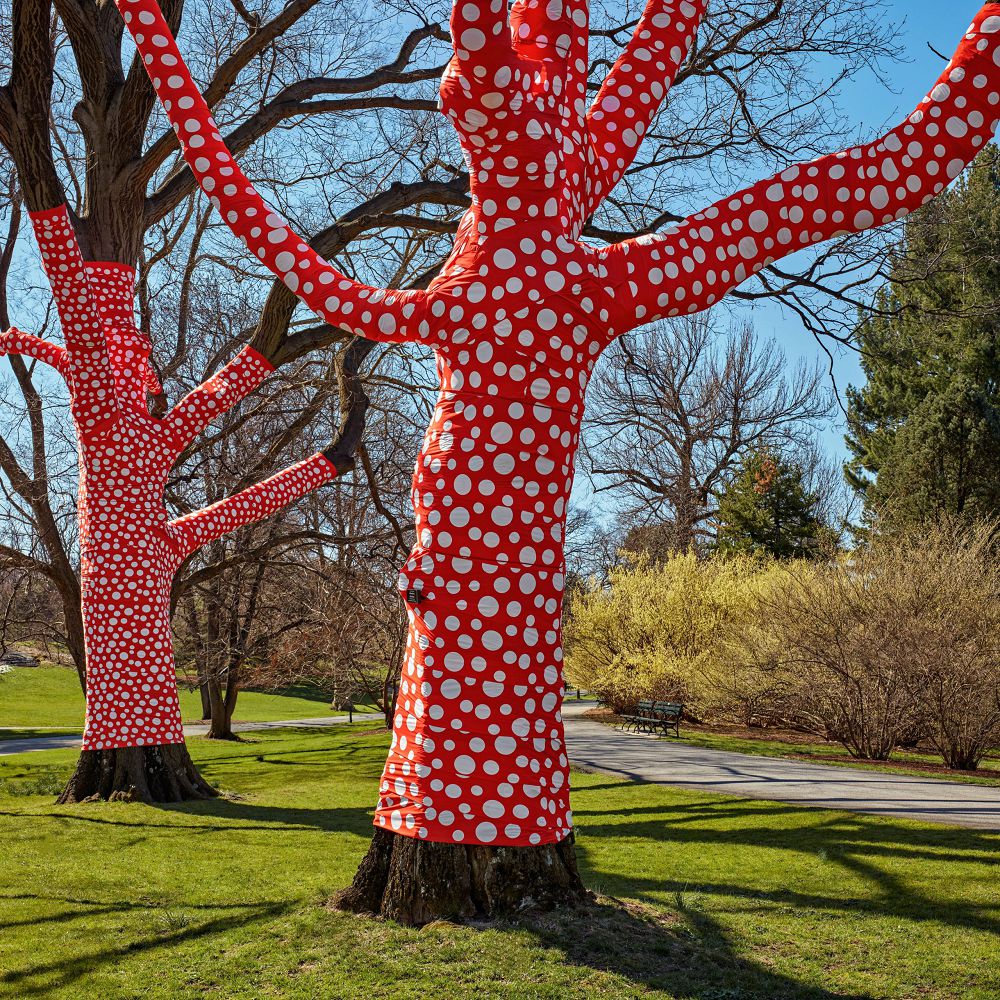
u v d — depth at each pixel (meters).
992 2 4.99
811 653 16.31
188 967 4.68
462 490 5.17
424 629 5.20
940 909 5.62
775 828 8.55
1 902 6.20
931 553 16.23
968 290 14.04
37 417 15.67
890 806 9.94
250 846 8.23
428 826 5.09
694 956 4.69
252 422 19.16
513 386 5.15
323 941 4.86
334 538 16.19
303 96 12.44
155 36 5.36
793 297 11.78
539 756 5.17
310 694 49.25
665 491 37.94
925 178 5.03
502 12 4.40
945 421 28.31
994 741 14.50
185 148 5.43
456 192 12.11
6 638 18.75
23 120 9.23
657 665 22.75
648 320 5.32
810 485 44.88
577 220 5.54
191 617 24.39
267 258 5.39
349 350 12.47
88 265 11.53
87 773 11.38
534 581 5.19
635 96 5.97
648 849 7.63
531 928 4.88
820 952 4.81
